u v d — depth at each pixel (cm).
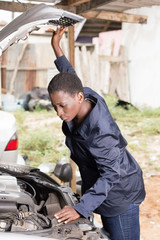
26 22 195
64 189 246
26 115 1266
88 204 191
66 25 244
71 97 181
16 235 168
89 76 1383
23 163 425
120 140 208
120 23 1511
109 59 1354
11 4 432
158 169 677
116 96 1358
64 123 213
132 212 229
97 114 190
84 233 190
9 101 1386
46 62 1398
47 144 827
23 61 1398
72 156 228
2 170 273
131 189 221
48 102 1369
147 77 1241
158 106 1204
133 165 222
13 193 212
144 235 422
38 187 263
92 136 190
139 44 1259
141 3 1147
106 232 241
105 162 194
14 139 421
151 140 903
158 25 1170
